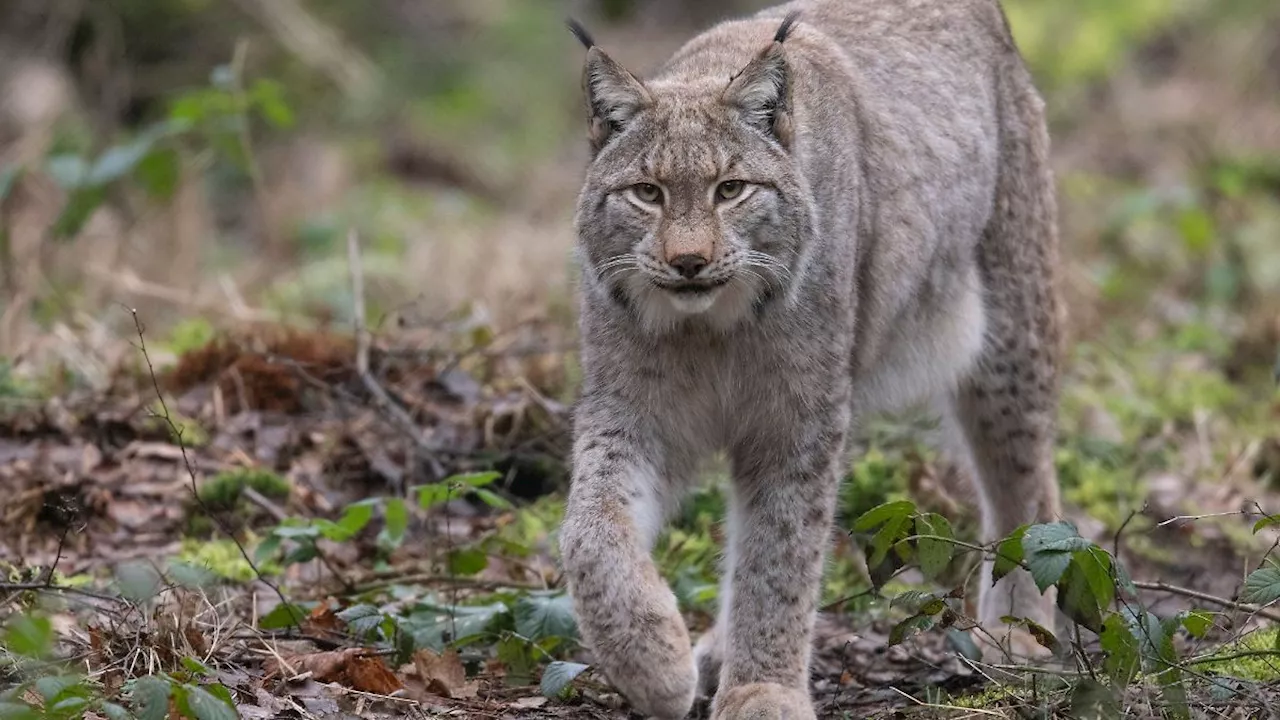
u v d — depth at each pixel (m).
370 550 10.57
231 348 12.60
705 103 8.30
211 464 11.34
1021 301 10.44
